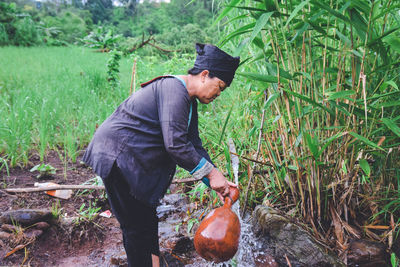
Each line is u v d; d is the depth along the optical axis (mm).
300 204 2555
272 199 2734
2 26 25109
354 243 2320
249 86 2863
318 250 2213
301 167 2438
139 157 1812
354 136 2043
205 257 1763
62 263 2398
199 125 3605
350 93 1934
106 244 2609
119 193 1901
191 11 31875
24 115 4391
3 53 15367
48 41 30328
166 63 5184
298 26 2164
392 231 2346
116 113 1934
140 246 2004
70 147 3963
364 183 2576
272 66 2223
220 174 1866
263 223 2402
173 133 1731
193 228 2703
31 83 7285
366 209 2596
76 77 8039
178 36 9891
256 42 2148
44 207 2896
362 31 1972
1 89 6637
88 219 2729
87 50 17375
